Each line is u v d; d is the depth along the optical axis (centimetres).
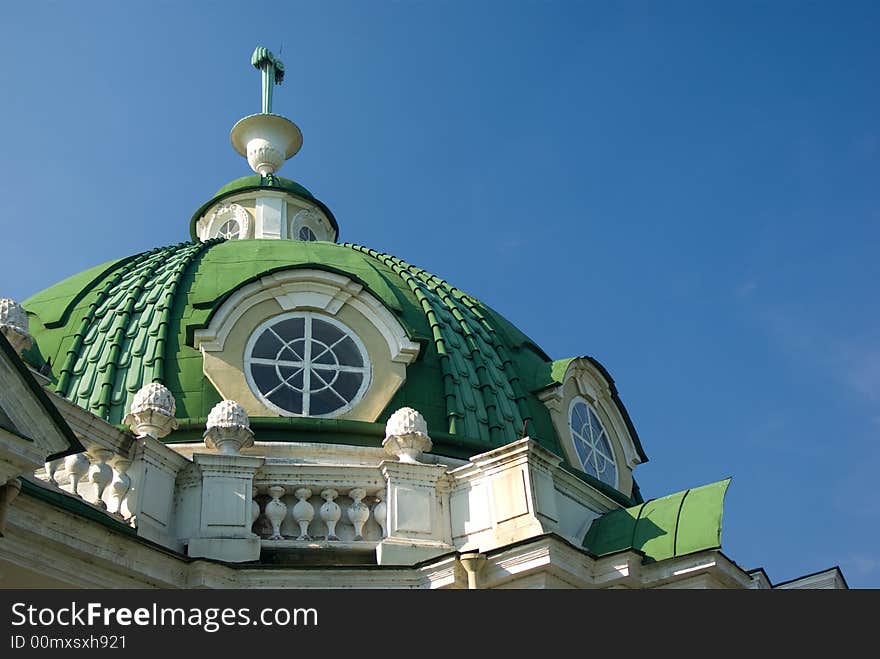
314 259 2203
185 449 1739
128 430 1645
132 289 2127
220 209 2897
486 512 1578
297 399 1862
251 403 1833
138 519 1438
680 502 1659
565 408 2148
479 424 1972
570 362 2188
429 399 1953
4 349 1044
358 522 1600
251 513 1538
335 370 1909
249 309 1933
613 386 2289
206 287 2073
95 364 1952
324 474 1627
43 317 2094
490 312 2420
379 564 1518
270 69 3300
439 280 2484
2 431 1018
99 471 1428
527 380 2169
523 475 1573
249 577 1446
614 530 1672
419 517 1585
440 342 2066
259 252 2236
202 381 1862
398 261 2527
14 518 1180
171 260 2270
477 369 2084
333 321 1956
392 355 1944
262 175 3011
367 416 1866
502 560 1456
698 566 1508
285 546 1555
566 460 2050
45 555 1225
